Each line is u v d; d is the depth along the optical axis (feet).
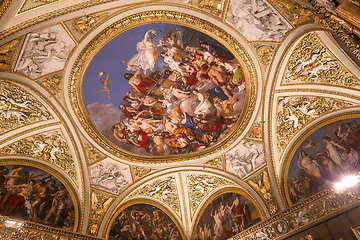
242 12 36.86
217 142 53.01
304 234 43.39
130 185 55.93
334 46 38.17
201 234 57.41
